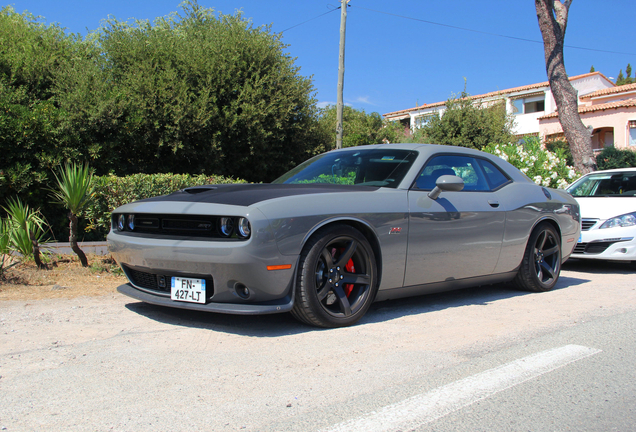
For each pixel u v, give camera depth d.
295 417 2.10
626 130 28.47
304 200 3.29
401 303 4.39
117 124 10.20
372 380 2.52
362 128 26.67
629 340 3.30
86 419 2.05
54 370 2.58
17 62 10.06
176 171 12.27
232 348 2.98
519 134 33.66
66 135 9.23
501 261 4.53
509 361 2.86
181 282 3.30
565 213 5.24
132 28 12.75
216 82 11.80
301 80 13.41
